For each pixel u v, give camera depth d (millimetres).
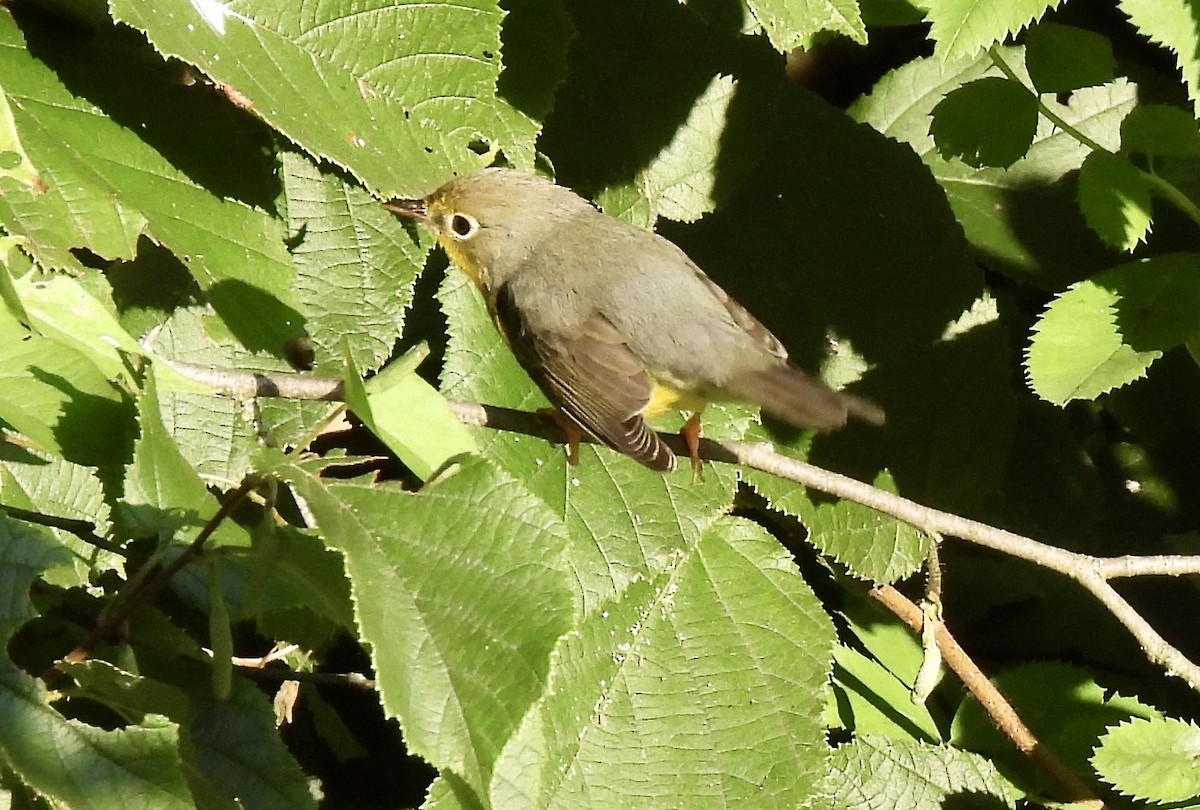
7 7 5855
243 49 5465
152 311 6973
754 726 7590
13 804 4215
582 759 7273
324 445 7457
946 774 8312
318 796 7031
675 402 7402
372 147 5742
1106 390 6836
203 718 4660
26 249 5355
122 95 5895
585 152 8188
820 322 8750
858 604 8953
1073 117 10008
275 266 6094
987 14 6523
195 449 6992
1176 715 9445
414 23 5824
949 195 9953
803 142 8945
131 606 4539
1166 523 9930
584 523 7398
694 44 8305
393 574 4121
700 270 7793
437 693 3957
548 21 7062
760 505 8578
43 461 5230
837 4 6324
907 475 8727
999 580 9578
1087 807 8266
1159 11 6277
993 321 9000
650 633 7590
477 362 7672
